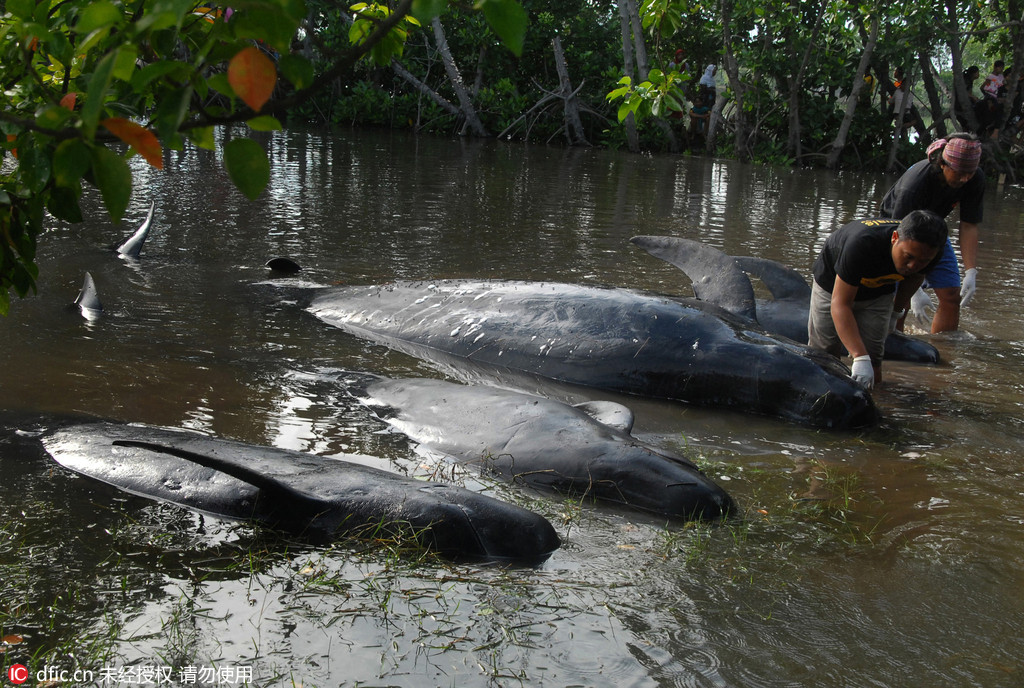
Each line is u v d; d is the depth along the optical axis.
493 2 1.74
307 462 3.65
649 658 2.59
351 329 6.23
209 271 7.33
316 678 2.41
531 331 5.79
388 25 1.77
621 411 4.50
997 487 4.00
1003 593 3.06
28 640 2.55
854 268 4.98
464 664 2.51
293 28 1.68
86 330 5.66
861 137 23.27
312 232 9.11
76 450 3.85
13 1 2.11
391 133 25.14
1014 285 8.38
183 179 12.17
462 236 9.35
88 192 10.57
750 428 4.83
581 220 10.89
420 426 4.46
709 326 5.50
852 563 3.23
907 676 2.56
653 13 4.93
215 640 2.58
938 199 6.04
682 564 3.18
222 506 3.45
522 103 25.22
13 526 3.24
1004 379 5.67
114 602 2.77
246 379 5.00
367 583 2.95
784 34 22.75
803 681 2.52
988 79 21.77
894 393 5.39
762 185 16.78
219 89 1.70
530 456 4.04
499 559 3.18
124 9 1.86
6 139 2.31
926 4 20.91
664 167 19.53
